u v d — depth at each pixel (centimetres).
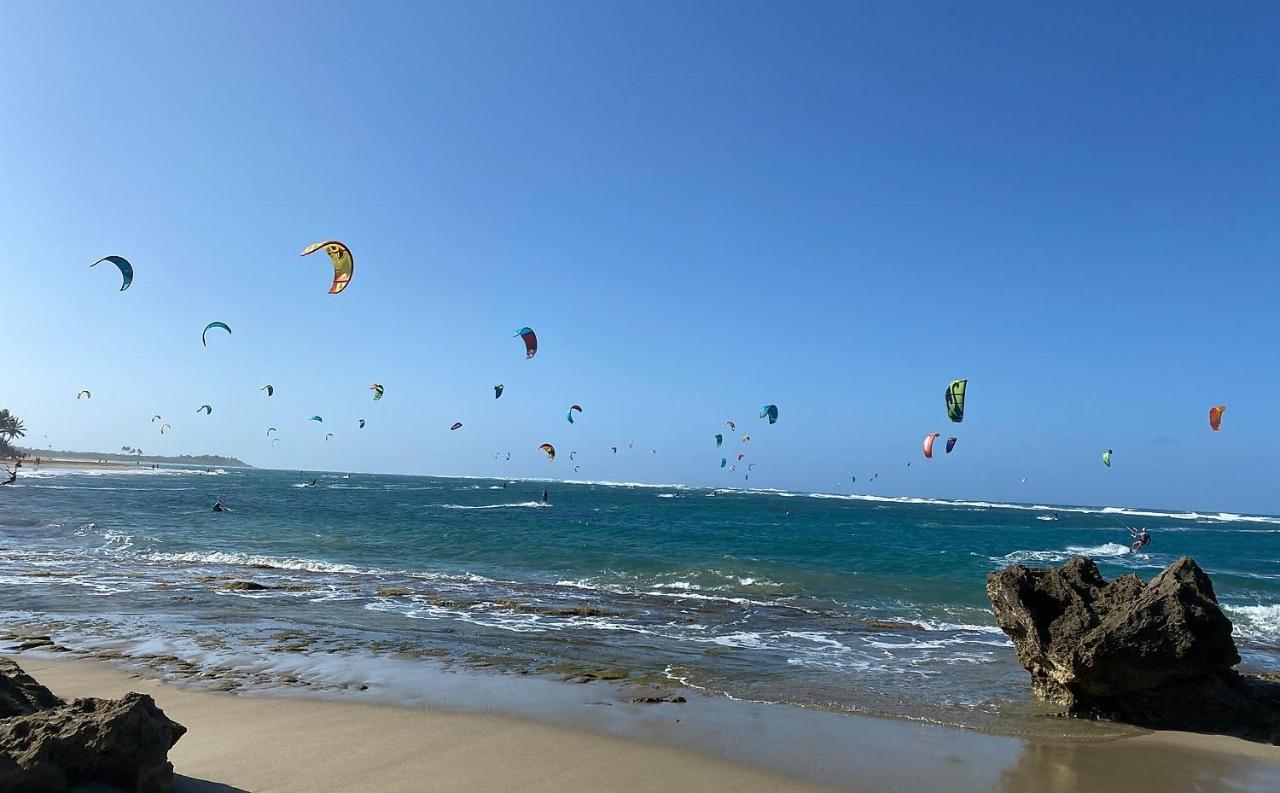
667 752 755
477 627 1386
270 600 1602
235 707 840
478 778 660
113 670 989
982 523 6188
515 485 17975
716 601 1795
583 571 2270
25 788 462
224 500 5647
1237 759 807
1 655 1051
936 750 805
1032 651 1009
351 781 636
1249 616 1720
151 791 504
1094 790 710
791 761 747
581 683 1016
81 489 6419
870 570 2406
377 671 1038
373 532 3319
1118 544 4259
